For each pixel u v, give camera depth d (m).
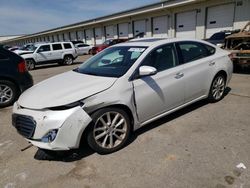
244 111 4.54
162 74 3.76
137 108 3.48
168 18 21.75
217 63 4.77
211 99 4.94
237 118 4.21
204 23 18.48
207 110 4.64
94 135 3.13
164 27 22.47
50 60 15.69
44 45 15.45
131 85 3.38
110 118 3.26
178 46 4.16
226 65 4.99
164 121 4.21
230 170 2.76
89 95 3.02
